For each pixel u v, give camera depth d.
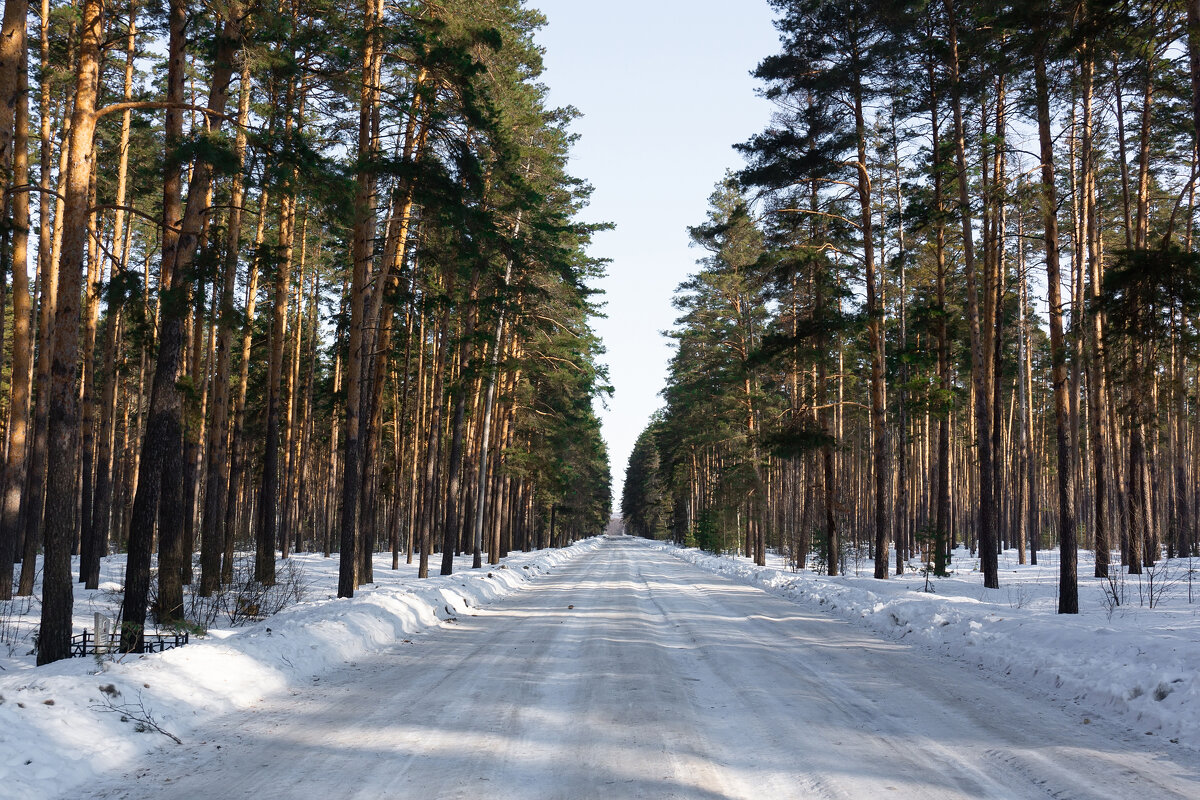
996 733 6.72
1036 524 43.84
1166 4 12.91
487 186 24.34
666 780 5.36
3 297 19.08
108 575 23.62
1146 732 6.76
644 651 11.52
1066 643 10.02
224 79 12.54
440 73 18.72
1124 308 11.77
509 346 39.22
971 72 22.25
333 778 5.41
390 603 14.62
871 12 22.70
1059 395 15.31
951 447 51.34
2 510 16.89
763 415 43.62
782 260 26.92
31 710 6.07
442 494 51.50
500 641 12.73
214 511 18.59
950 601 15.63
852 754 6.03
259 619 14.58
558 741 6.41
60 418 10.04
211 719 7.20
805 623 15.41
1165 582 20.20
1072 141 26.36
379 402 24.00
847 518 60.31
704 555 54.81
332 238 34.78
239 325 11.88
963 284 36.03
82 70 10.58
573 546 86.12
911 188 26.95
